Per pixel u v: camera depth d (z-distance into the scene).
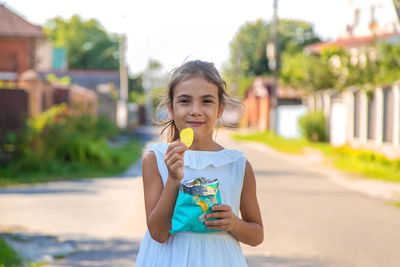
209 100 2.40
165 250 2.37
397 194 10.53
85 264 5.48
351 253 6.05
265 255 5.95
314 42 57.84
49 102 17.36
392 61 21.66
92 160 14.32
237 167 2.51
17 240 6.44
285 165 16.20
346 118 20.42
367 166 15.01
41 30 21.22
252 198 2.55
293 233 7.01
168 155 2.23
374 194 10.53
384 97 16.72
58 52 42.84
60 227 7.21
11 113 14.52
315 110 25.86
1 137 13.99
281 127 33.31
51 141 13.84
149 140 26.11
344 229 7.28
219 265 2.35
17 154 13.41
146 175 2.46
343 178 13.05
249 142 28.28
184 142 2.24
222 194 2.45
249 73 62.50
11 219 7.68
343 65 24.56
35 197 9.65
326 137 24.78
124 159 15.79
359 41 26.62
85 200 9.34
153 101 2.79
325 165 16.19
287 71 27.86
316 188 11.27
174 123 2.61
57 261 5.57
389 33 25.72
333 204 9.29
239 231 2.37
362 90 18.27
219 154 2.50
